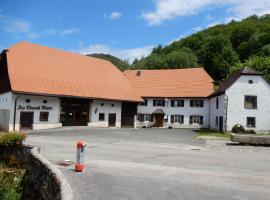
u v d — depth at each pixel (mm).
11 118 32250
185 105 53438
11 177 14625
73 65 44094
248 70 39750
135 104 48375
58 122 36812
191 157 16688
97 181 10586
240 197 8953
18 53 37812
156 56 95562
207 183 10570
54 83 37531
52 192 9719
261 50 80500
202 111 52250
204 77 55781
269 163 15344
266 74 52312
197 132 39312
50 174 10344
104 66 49625
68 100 38406
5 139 16344
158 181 10742
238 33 101750
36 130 33312
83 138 26156
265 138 23266
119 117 45031
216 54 88312
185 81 56188
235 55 86875
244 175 12055
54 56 42844
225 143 24844
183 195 9047
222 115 40531
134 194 9078
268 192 9562
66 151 17781
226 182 10773
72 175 11453
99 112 42000
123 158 15828
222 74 85312
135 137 28938
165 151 19031
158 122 55031
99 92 42250
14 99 32500
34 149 14930
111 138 27062
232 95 39344
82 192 9195
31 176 13086
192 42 109750
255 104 39250
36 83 35219
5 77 34969
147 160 15344
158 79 58656
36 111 34500
